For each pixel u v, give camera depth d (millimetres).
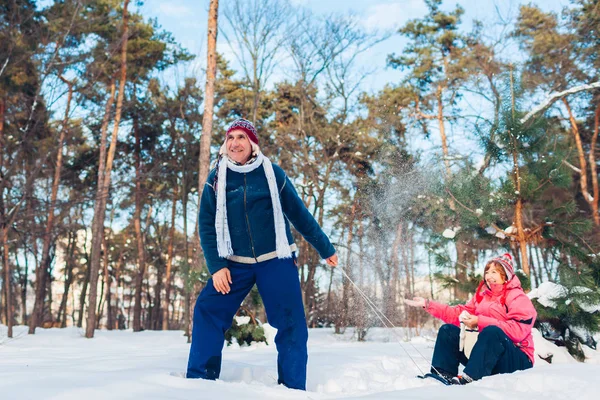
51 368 2828
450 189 6160
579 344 4781
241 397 2076
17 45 13414
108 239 29922
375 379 3072
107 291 29703
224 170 2768
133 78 20766
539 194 5695
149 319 34062
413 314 11141
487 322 2990
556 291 4738
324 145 18344
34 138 16031
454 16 20766
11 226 13453
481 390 2170
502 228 6078
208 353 2666
